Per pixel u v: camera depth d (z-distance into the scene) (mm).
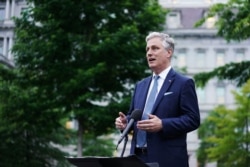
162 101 4754
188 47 48219
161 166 4535
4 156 18172
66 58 17703
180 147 4621
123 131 4723
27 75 17750
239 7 13438
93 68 16766
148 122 4441
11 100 16984
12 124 17281
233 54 47688
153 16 18562
